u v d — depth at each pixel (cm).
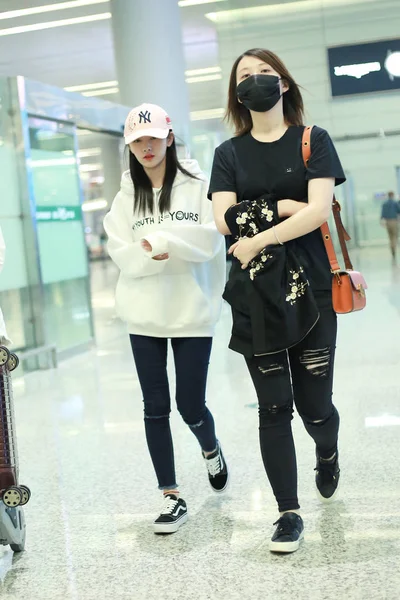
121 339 966
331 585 240
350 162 1914
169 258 304
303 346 280
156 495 350
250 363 277
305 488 339
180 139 1219
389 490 327
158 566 269
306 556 265
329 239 280
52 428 503
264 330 269
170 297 306
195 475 372
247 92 272
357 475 351
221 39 1873
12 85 770
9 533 272
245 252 269
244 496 336
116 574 265
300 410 294
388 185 1898
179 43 1355
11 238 765
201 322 307
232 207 275
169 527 298
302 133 278
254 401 530
